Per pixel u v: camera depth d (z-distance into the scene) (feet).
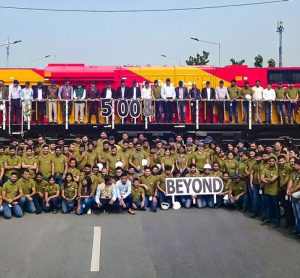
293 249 32.30
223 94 64.08
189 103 65.00
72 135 65.51
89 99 63.57
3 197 42.88
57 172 49.08
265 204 40.63
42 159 49.16
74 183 45.27
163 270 27.91
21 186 44.11
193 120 64.85
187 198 48.06
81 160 50.49
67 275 27.04
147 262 29.48
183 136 65.87
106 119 63.87
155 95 63.93
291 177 36.91
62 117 64.59
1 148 49.08
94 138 64.85
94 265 28.84
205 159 51.75
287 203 38.58
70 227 38.91
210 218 42.60
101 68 69.51
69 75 68.28
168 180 47.47
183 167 51.57
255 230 37.91
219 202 48.37
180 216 43.50
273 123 64.85
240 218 42.78
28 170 45.01
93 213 45.16
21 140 51.83
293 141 66.64
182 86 64.28
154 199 46.32
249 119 63.87
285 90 65.10
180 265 28.86
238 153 50.55
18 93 62.64
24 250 32.07
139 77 69.46
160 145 52.80
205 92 64.08
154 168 47.34
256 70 70.64
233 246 33.09
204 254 31.14
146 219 42.09
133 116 63.46
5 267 28.45
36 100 62.75
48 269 28.07
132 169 48.06
